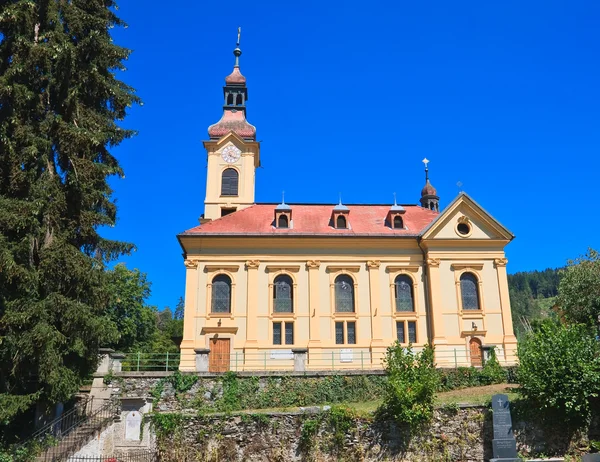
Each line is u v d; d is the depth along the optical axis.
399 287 41.50
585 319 36.38
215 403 29.84
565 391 23.41
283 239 41.19
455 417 24.42
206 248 40.75
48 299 22.22
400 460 23.61
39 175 24.05
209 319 39.19
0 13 23.72
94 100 26.48
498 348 38.97
